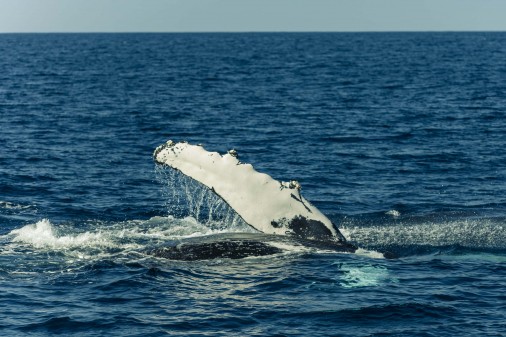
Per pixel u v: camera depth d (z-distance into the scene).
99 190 79.69
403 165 95.06
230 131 125.25
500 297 46.97
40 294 47.31
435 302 46.00
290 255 51.50
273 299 46.09
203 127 130.25
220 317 43.81
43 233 59.44
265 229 53.12
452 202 75.25
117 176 87.31
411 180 86.06
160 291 47.47
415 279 49.50
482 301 46.41
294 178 87.31
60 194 77.69
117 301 46.19
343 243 53.22
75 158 99.00
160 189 79.75
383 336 41.53
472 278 49.91
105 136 119.19
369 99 180.38
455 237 56.03
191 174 53.00
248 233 53.91
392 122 136.25
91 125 132.25
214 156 53.00
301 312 44.38
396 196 77.94
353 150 106.25
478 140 115.00
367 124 133.62
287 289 47.38
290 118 143.00
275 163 96.69
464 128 127.94
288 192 52.88
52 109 157.25
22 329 42.53
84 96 187.88
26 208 71.50
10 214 69.06
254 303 45.59
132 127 130.12
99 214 69.25
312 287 47.72
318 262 51.03
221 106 165.00
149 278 49.25
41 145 109.44
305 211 53.00
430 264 51.97
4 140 113.56
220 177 52.66
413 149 106.81
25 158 98.25
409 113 150.50
